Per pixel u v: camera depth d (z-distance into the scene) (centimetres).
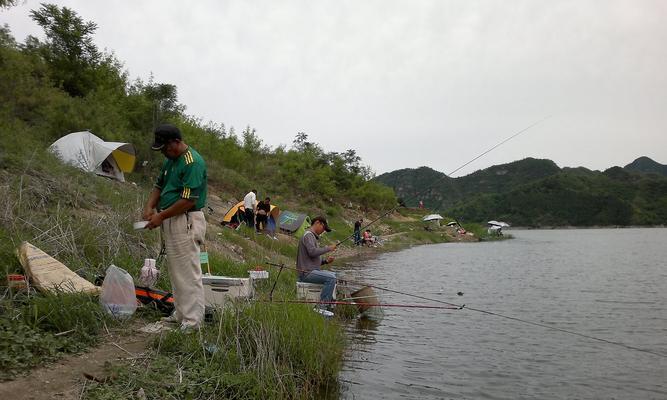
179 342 430
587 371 583
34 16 2147
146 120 2089
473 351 657
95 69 2242
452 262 2100
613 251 2986
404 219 4834
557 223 11819
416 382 527
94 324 442
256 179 3431
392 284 1348
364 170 4959
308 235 791
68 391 327
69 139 1456
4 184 751
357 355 615
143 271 594
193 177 447
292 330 507
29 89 1712
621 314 929
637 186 13125
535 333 766
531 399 491
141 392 340
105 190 1016
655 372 580
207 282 554
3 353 352
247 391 390
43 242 608
